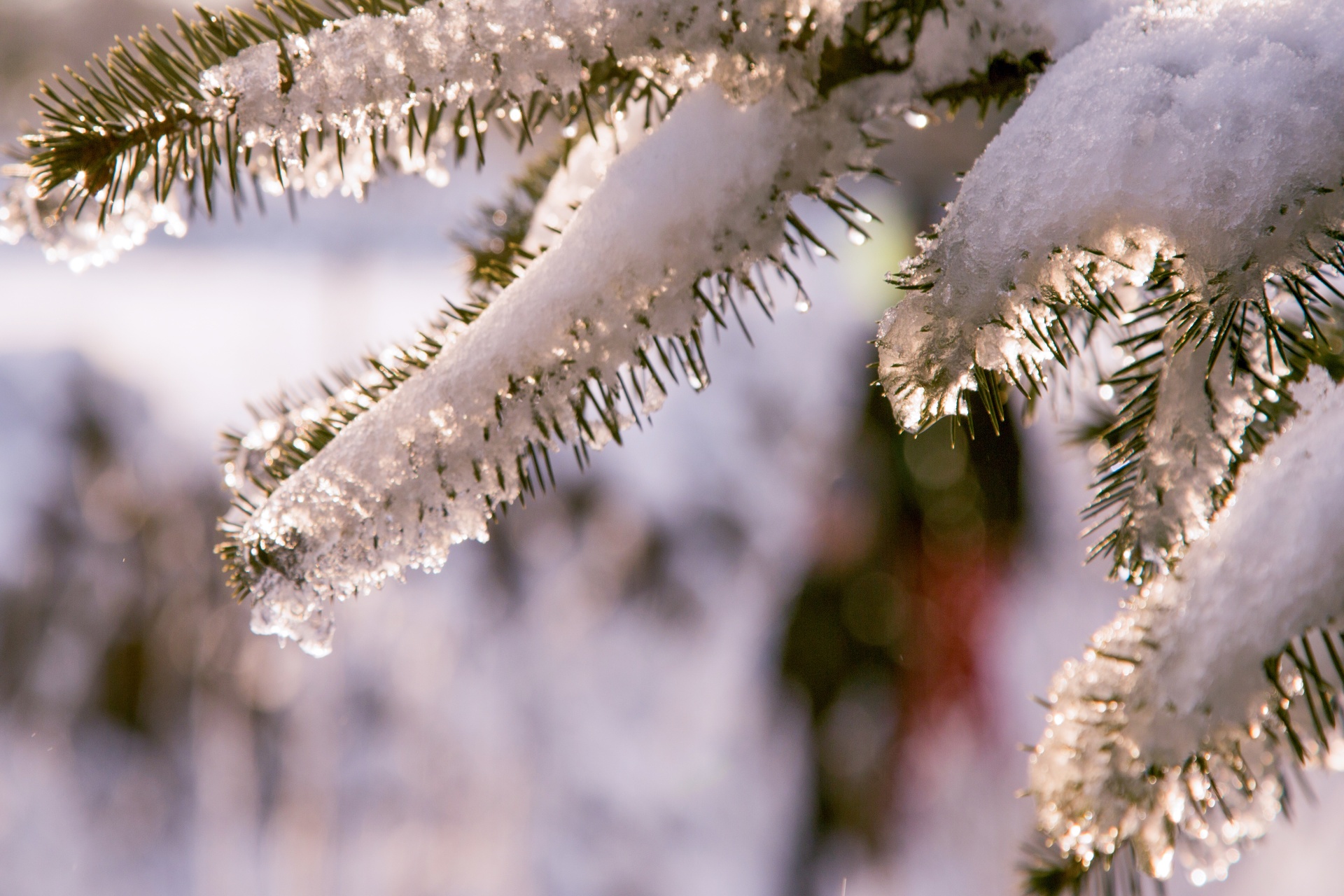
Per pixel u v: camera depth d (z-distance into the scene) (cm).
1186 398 91
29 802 306
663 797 326
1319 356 92
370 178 97
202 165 91
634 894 321
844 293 360
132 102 90
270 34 91
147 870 312
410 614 329
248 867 316
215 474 333
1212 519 91
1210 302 87
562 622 333
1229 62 87
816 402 339
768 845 322
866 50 92
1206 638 88
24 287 515
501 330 91
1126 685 89
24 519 315
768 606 332
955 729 317
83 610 315
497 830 327
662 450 346
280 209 638
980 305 87
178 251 602
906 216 207
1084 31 92
